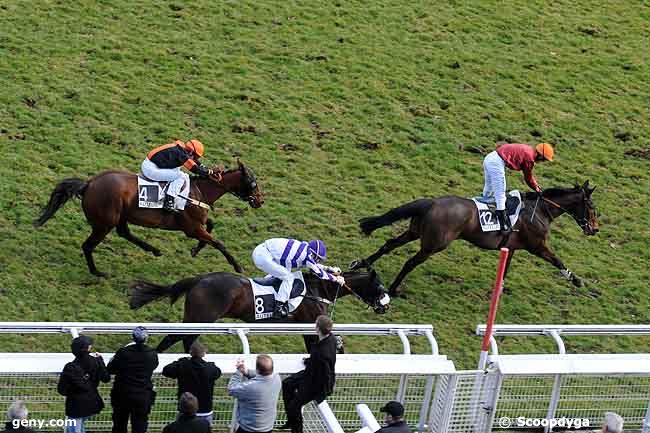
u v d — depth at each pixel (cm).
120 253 1435
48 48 1848
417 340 1355
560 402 1170
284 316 1184
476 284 1484
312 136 1752
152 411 1095
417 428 1119
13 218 1460
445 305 1430
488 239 1410
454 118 1856
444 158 1752
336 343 1025
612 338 1424
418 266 1505
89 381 986
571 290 1504
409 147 1762
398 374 1098
